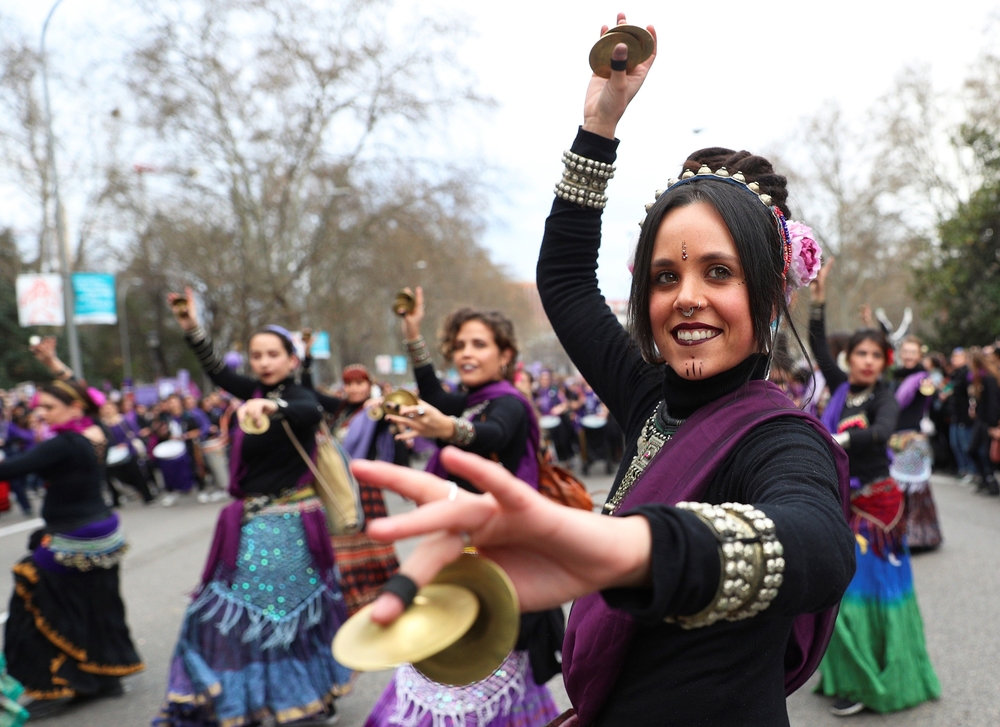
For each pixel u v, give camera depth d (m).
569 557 0.73
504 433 2.81
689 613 0.81
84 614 4.41
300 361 5.50
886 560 3.80
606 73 1.63
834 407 4.27
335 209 26.22
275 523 3.81
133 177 26.27
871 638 3.80
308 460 3.88
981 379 10.21
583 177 1.72
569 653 1.29
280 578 3.76
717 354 1.20
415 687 2.61
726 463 1.15
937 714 3.71
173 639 5.57
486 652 0.72
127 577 7.62
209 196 24.94
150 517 12.38
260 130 24.52
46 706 4.41
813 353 4.19
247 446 3.82
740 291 1.18
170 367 42.84
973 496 10.15
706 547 0.80
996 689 3.92
